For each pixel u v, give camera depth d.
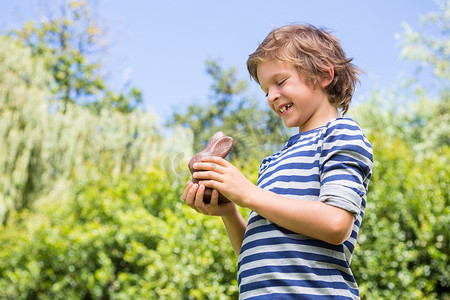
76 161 8.00
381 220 3.62
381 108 11.53
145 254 3.85
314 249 1.06
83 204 5.04
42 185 7.96
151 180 4.72
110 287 4.06
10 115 8.01
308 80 1.23
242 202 1.07
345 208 1.02
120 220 4.26
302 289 1.03
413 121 11.14
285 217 1.03
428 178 3.82
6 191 7.73
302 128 1.27
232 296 3.33
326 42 1.31
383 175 4.01
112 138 8.12
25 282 4.34
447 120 10.66
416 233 3.55
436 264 3.48
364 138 1.14
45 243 4.43
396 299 3.29
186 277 3.42
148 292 3.62
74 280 4.21
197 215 3.63
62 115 8.30
